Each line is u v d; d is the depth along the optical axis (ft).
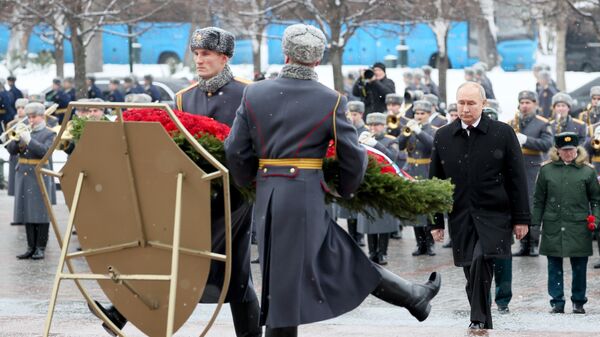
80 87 100.12
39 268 50.96
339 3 96.78
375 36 140.87
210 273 23.41
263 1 109.91
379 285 23.18
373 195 22.44
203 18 113.29
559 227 39.63
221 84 25.49
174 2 110.83
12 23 105.19
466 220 31.86
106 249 21.25
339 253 21.52
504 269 37.27
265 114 21.24
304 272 20.93
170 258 20.94
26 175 54.60
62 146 51.44
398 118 63.21
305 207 20.98
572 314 37.65
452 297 42.42
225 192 20.01
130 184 20.62
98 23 100.58
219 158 21.85
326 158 21.93
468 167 31.76
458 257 32.09
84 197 21.09
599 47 151.02
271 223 21.07
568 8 109.50
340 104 21.24
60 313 35.53
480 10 127.65
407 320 35.12
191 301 20.98
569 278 47.34
